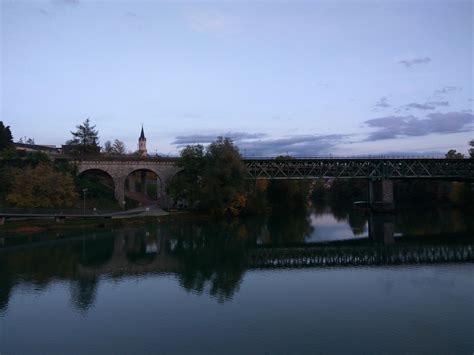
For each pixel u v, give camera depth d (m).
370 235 66.50
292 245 56.97
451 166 104.12
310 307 28.52
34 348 22.41
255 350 21.78
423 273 38.41
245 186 94.69
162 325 25.44
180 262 44.41
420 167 104.12
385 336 23.38
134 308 28.62
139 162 93.88
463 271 39.03
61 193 71.50
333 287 33.69
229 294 31.91
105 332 24.47
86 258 45.69
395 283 34.75
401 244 57.44
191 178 91.50
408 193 141.88
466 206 121.81
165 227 74.56
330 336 23.45
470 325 24.88
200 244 56.75
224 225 79.81
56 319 26.61
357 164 104.12
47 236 59.84
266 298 30.73
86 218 74.12
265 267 42.03
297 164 101.50
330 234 68.31
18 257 45.53
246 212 103.75
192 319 26.41
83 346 22.64
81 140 120.31
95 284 34.88
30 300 30.44
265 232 70.44
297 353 21.36
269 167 101.88
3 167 82.56
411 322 25.45
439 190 136.75
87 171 101.56
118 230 68.25
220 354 21.38
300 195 131.25
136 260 45.16
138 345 22.59
